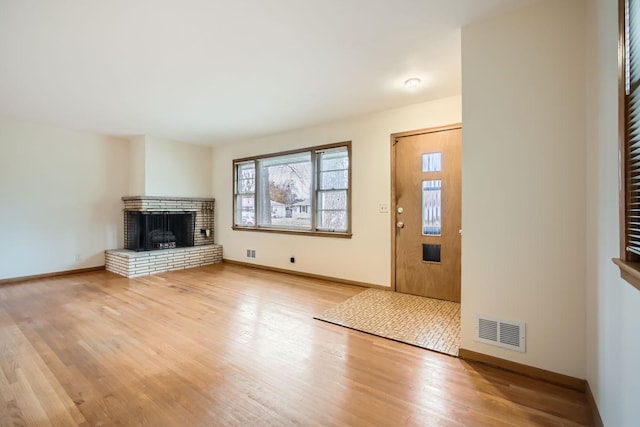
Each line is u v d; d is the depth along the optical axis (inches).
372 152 164.9
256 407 67.3
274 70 113.6
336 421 63.0
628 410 45.4
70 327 111.0
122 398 70.2
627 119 47.5
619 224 49.7
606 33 58.1
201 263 231.0
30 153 182.1
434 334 105.6
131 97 140.5
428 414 65.2
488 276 84.7
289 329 110.3
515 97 80.1
